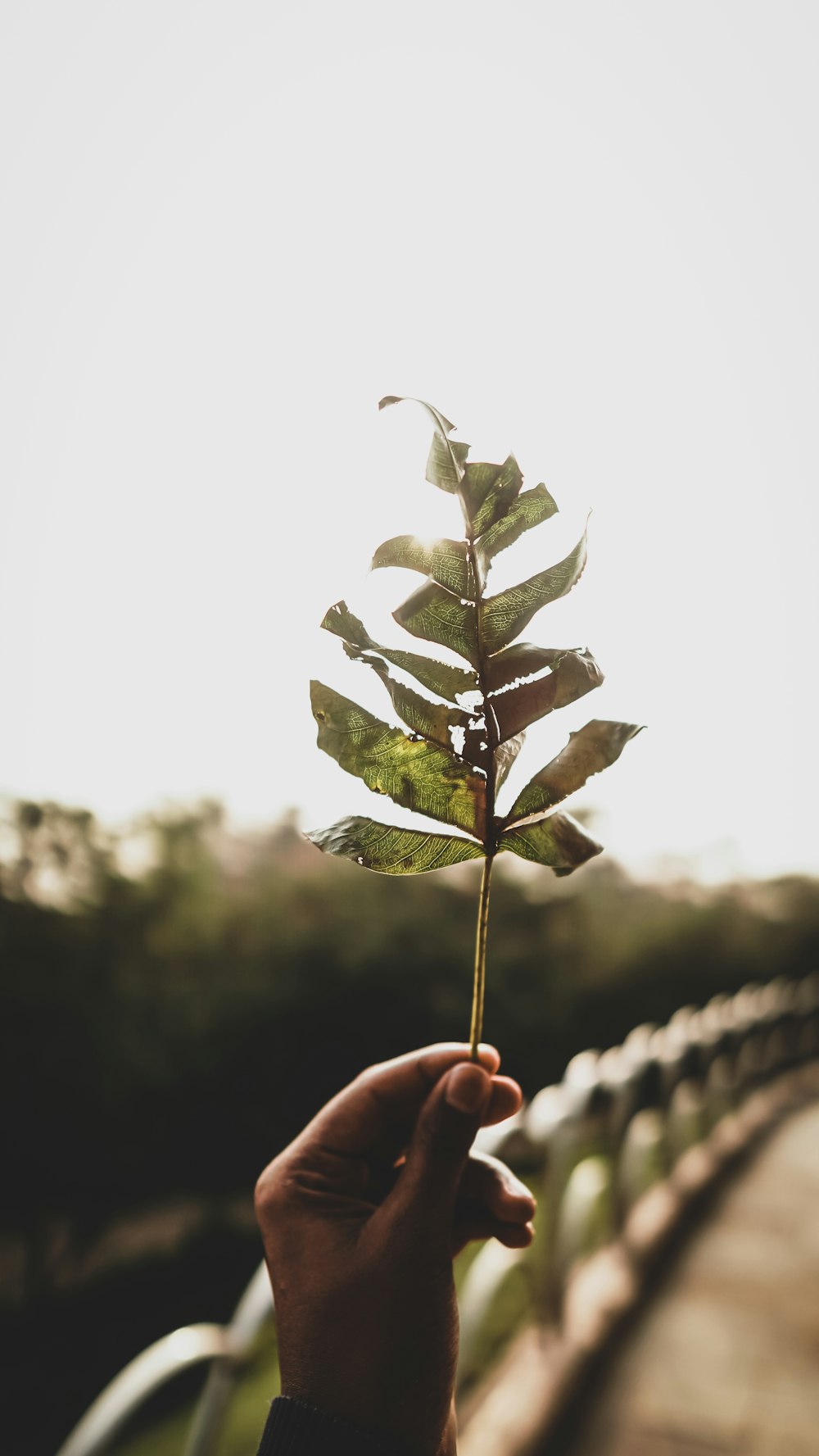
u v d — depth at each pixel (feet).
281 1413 2.81
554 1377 9.91
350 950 21.77
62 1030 17.69
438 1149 2.80
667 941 30.73
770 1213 16.35
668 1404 9.83
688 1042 20.26
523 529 2.76
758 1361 10.75
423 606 2.77
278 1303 3.07
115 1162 18.28
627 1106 14.44
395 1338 2.82
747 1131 23.24
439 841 2.75
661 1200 16.16
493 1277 9.04
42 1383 14.35
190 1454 5.74
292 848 22.84
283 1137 20.85
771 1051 30.58
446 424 2.77
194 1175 19.83
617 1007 27.61
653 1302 12.47
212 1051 19.84
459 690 2.76
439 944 22.85
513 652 2.73
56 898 17.75
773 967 36.45
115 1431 5.04
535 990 24.16
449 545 2.77
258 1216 3.24
